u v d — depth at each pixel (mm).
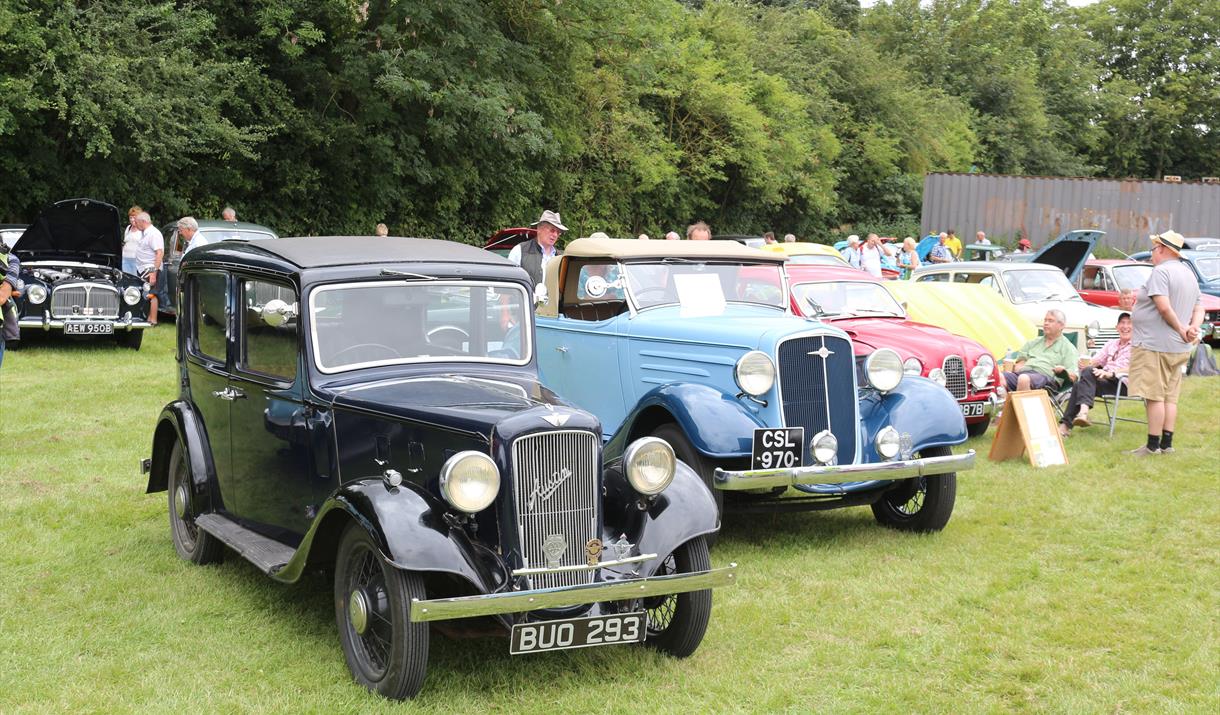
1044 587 5680
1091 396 9828
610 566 4270
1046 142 45719
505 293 5191
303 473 4852
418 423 4352
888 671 4570
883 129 36219
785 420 6184
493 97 20312
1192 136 54219
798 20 37844
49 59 14766
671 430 6242
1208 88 54000
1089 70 52062
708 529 4477
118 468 7691
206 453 5621
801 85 34344
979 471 8422
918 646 4832
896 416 6531
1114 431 10047
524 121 21047
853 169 35938
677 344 6703
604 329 7277
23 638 4625
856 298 10398
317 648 4637
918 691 4352
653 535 4391
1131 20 57375
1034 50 51281
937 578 5797
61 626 4781
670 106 29422
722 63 31016
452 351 5051
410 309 4973
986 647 4805
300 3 19609
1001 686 4402
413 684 4039
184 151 17094
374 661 4266
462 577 3988
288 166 20250
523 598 3971
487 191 24969
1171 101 53438
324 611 5074
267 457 5102
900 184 36125
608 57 26812
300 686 4238
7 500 6766
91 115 15227
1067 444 9477
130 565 5680
